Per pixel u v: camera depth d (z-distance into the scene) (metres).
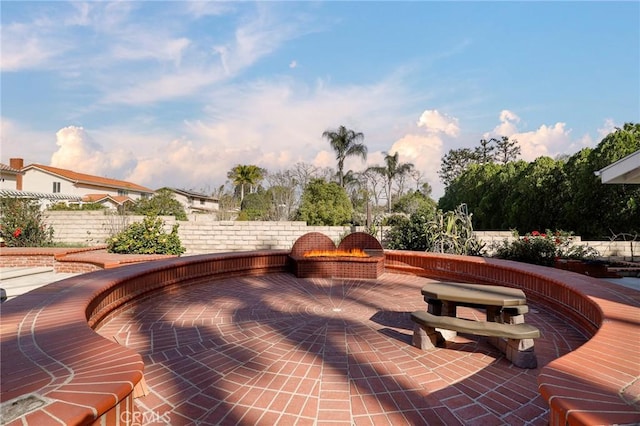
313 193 19.02
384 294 6.42
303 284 7.30
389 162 31.81
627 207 12.38
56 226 14.30
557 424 1.70
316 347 3.77
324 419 2.46
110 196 33.38
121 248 9.92
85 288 4.32
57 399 1.57
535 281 5.61
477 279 7.02
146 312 5.09
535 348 3.81
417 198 28.88
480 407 2.63
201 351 3.65
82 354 2.16
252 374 3.13
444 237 10.50
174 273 6.45
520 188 16.67
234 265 7.90
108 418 1.60
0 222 11.50
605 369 2.10
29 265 8.83
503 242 10.66
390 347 3.79
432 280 7.82
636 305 3.71
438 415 2.52
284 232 13.84
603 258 10.42
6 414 1.43
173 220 13.73
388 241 11.94
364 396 2.77
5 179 29.39
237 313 5.07
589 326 4.08
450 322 3.46
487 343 3.90
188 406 2.61
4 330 2.66
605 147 12.94
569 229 14.43
